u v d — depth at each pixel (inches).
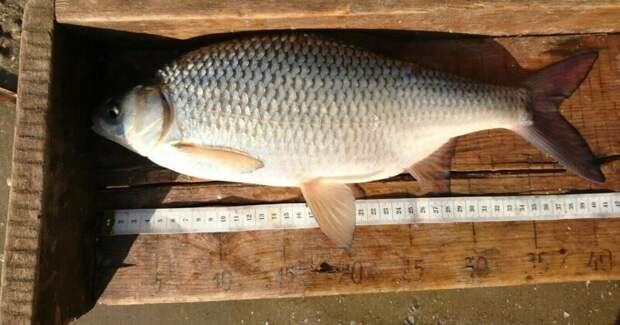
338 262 17.3
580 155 16.7
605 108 17.7
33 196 14.4
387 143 16.1
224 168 16.0
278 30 16.4
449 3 15.3
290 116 15.7
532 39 17.8
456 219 17.4
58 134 15.1
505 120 16.7
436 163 17.1
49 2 14.9
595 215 17.4
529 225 17.5
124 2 15.1
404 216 17.4
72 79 15.9
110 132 16.4
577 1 15.4
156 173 17.5
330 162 16.0
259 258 17.3
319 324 21.1
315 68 15.8
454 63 17.7
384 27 16.5
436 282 17.2
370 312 21.1
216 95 15.7
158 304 21.1
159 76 16.1
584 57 16.9
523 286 21.2
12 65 21.2
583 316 21.0
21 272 14.1
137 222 17.3
